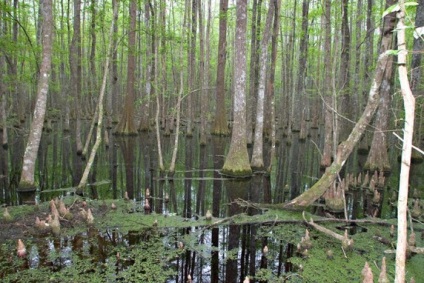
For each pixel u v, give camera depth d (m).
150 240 5.71
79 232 5.94
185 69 24.94
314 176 11.74
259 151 11.65
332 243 5.69
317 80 22.28
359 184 9.87
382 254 5.27
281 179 11.25
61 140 17.53
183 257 5.16
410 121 2.18
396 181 10.85
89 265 4.77
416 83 11.32
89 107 28.11
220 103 20.28
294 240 5.85
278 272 4.77
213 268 4.85
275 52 14.47
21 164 11.94
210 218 6.78
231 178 10.70
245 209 7.76
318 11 12.41
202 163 13.22
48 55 8.14
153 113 24.55
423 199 8.74
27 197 8.17
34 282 4.30
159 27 13.58
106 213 6.96
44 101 8.45
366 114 7.24
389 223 6.48
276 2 14.18
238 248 5.53
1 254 5.04
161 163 11.36
